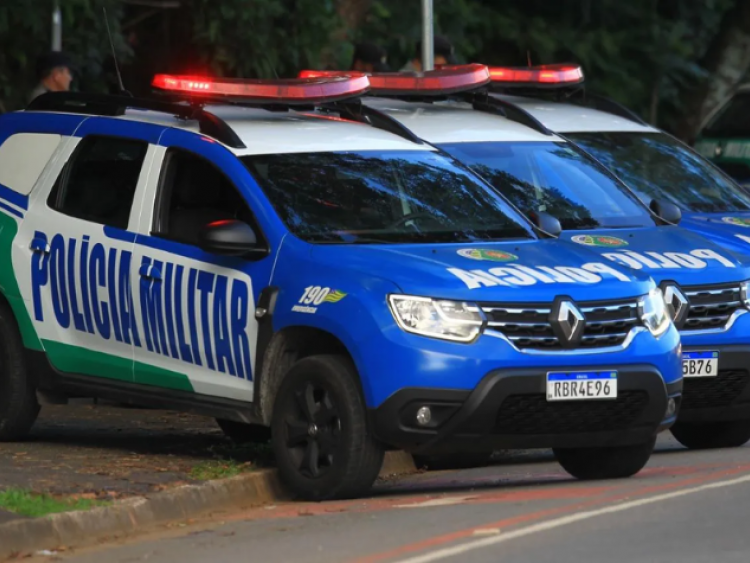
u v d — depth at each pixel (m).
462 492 20.34
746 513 17.72
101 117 23.64
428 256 20.06
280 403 20.03
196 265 21.34
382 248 20.34
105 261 22.50
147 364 22.14
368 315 19.14
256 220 20.97
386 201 21.48
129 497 18.64
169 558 16.44
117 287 22.38
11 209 24.05
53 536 17.31
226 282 20.94
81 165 23.42
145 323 22.05
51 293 23.33
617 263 21.11
